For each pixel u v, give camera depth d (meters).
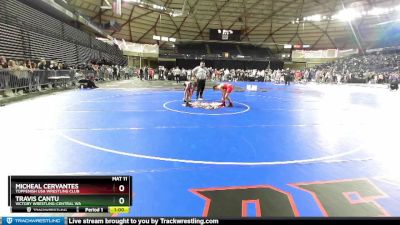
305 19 45.88
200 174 4.23
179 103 12.72
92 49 32.66
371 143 6.23
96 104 11.85
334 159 5.05
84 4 35.41
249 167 4.57
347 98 17.30
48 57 21.66
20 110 9.72
